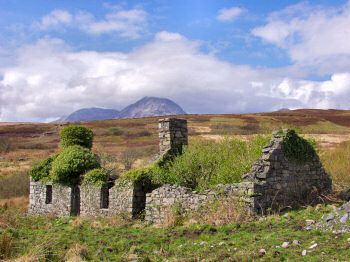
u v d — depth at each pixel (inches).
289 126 620.1
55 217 715.4
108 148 1948.8
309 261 235.0
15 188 1195.9
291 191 481.1
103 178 682.8
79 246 351.3
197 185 565.9
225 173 512.4
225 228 378.3
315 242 279.1
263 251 269.7
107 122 3595.0
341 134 1718.8
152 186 621.6
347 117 3048.7
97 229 495.5
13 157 1959.9
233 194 435.2
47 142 2640.3
